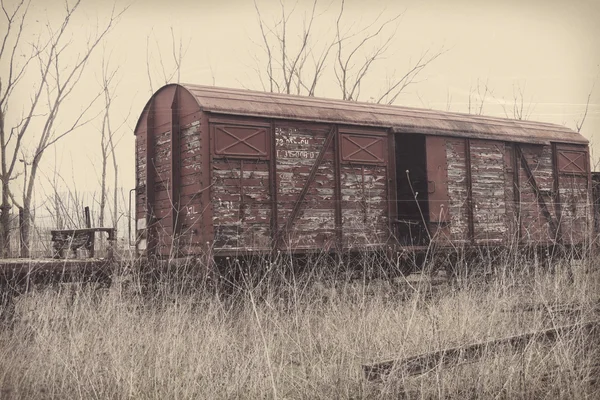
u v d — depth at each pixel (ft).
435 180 42.11
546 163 49.55
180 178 35.37
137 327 22.70
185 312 24.57
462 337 22.26
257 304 28.89
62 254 31.40
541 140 48.49
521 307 24.64
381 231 39.60
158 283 27.99
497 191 45.78
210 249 31.76
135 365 19.79
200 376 20.03
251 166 34.47
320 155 37.19
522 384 19.26
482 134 45.03
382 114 41.01
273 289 28.96
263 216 34.55
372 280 33.96
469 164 44.14
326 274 33.37
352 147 38.75
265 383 19.29
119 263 28.84
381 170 40.14
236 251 32.86
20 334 22.41
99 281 28.53
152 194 37.50
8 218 37.01
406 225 45.57
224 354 21.53
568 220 49.49
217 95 34.65
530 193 47.91
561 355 20.15
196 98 33.73
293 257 35.06
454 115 45.65
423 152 45.01
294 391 19.89
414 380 19.77
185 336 22.56
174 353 20.36
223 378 20.04
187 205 34.45
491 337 22.06
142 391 18.99
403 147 46.52
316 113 37.35
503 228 45.37
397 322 24.31
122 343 21.13
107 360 20.77
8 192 38.99
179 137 35.53
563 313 24.38
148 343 21.50
